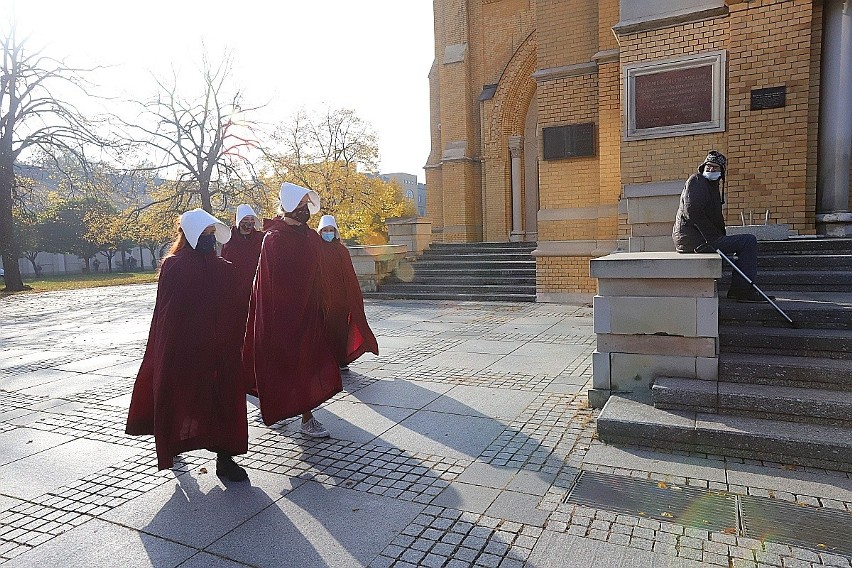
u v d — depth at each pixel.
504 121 17.67
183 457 4.17
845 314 4.60
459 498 3.31
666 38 8.67
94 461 4.11
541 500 3.25
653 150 8.91
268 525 3.10
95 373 6.88
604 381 4.73
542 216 11.72
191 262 3.60
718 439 3.73
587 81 11.15
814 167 8.01
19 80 24.12
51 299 17.84
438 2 19.25
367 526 3.04
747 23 8.04
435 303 12.55
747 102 8.15
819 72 7.96
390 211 39.44
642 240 8.28
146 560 2.79
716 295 4.33
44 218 45.81
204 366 3.57
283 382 4.18
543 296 11.92
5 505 3.42
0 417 5.18
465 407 5.00
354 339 6.29
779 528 2.86
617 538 2.82
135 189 27.55
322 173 30.92
